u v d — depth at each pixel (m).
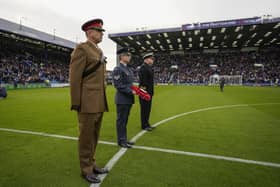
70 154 3.02
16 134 4.08
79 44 2.09
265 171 2.47
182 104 9.04
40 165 2.63
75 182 2.22
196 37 31.95
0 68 24.62
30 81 24.61
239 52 40.44
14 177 2.30
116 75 3.28
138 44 38.19
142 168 2.56
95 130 2.40
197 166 2.61
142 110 4.49
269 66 35.78
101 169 2.46
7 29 23.89
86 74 2.14
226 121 5.43
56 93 15.49
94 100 2.18
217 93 15.45
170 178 2.30
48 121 5.36
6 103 9.24
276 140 3.73
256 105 8.55
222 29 26.89
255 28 26.00
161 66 43.75
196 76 39.28
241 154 3.03
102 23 2.29
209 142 3.62
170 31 28.17
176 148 3.30
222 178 2.30
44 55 35.47
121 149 3.25
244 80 34.72
